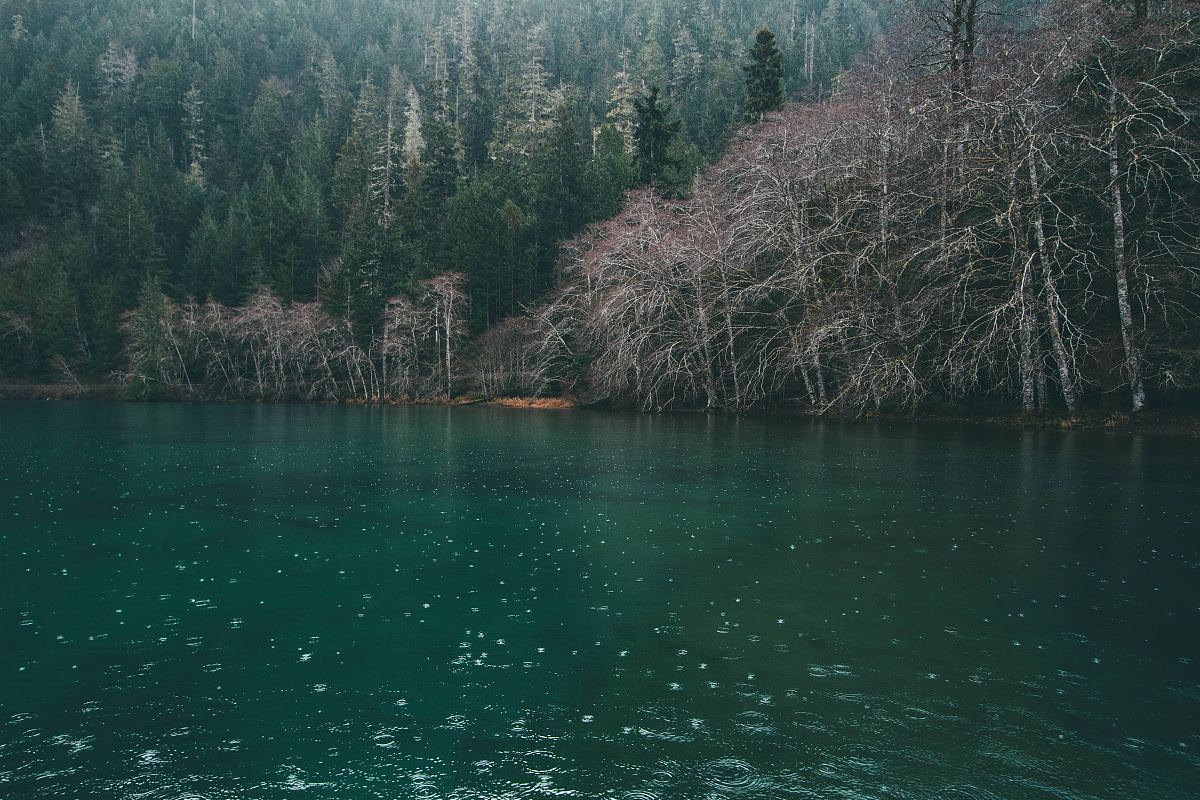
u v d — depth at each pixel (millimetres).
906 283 39000
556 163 77250
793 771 6660
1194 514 16594
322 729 7430
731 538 14930
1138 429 32625
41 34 145500
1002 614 10438
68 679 8562
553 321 63156
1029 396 36219
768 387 48000
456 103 132500
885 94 39969
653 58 128000
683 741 7152
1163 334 32438
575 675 8578
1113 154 32312
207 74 143500
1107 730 7336
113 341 80938
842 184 42719
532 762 6824
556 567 12938
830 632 9805
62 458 27500
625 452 29094
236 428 40781
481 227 70875
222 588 11875
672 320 51531
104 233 90938
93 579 12352
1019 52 35188
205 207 99250
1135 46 32969
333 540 14961
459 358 70625
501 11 180000
